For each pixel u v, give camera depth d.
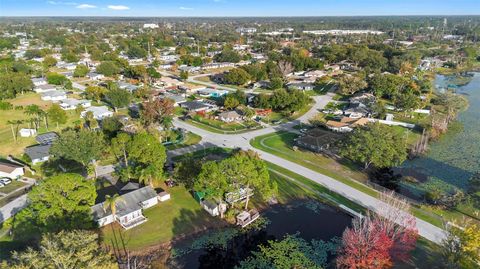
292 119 120.06
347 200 67.81
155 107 104.44
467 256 43.94
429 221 60.66
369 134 77.81
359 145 76.62
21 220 53.00
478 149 94.94
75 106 129.50
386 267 48.75
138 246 55.31
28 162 84.50
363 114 122.56
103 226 59.72
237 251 54.97
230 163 60.28
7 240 55.44
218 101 140.25
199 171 69.12
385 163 74.44
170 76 196.75
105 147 80.38
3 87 138.12
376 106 120.88
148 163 70.50
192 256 53.66
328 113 126.69
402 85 145.38
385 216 55.91
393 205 59.25
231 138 101.81
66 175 55.53
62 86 163.00
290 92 130.00
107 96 127.12
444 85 178.62
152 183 72.94
